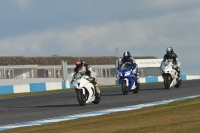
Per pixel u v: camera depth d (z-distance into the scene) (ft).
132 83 235.20
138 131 106.22
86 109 176.35
